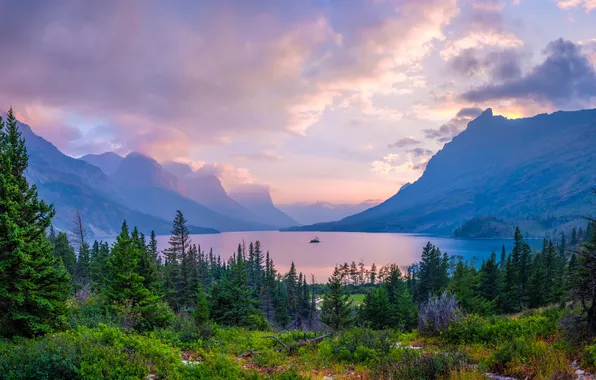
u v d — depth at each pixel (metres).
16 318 11.82
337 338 15.29
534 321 13.62
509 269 54.44
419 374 9.31
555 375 8.27
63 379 7.85
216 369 9.96
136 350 10.34
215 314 29.48
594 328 10.28
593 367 8.56
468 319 14.57
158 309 20.06
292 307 77.06
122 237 22.58
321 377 10.73
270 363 12.88
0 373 7.78
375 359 11.70
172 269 49.31
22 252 12.36
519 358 9.75
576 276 11.48
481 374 8.90
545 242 81.25
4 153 13.84
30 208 14.06
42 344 9.35
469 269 50.44
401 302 38.44
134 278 20.88
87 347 9.38
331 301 36.44
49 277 13.31
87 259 57.91
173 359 10.45
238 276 36.09
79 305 21.55
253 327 30.56
